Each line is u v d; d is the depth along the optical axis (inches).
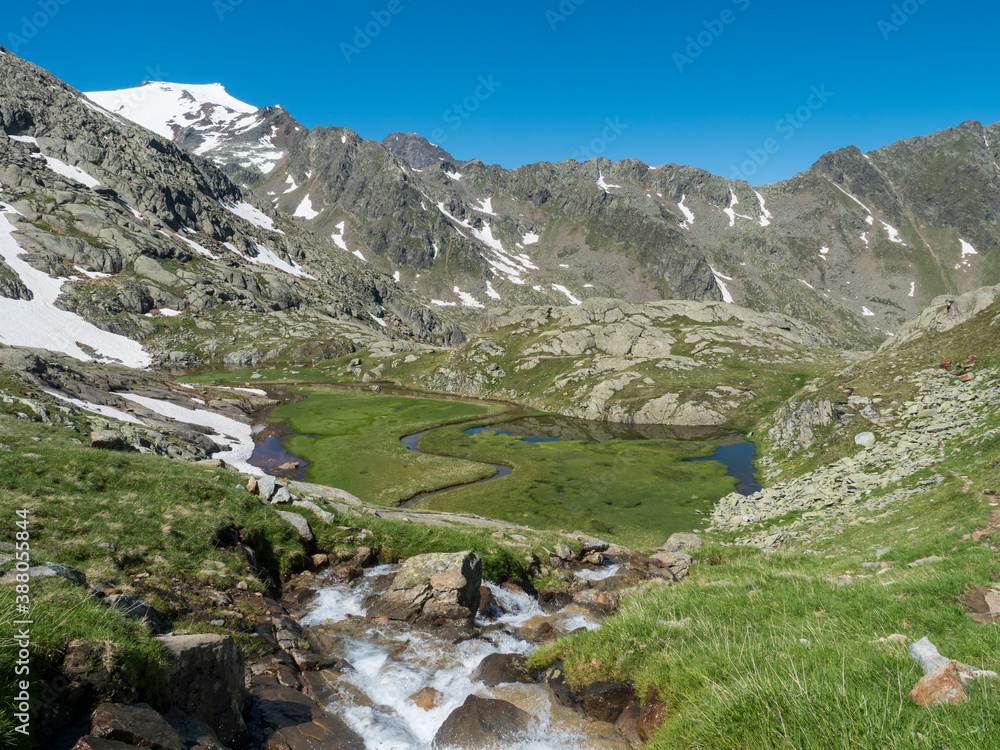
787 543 1374.3
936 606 469.1
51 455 845.2
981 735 233.0
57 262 7352.4
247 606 642.2
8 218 7549.2
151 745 283.9
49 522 647.1
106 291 7263.8
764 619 530.6
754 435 3427.7
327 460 2962.6
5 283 6343.5
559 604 896.9
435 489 2485.2
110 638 330.0
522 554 1033.5
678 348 5659.5
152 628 420.2
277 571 811.4
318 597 762.8
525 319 7076.8
